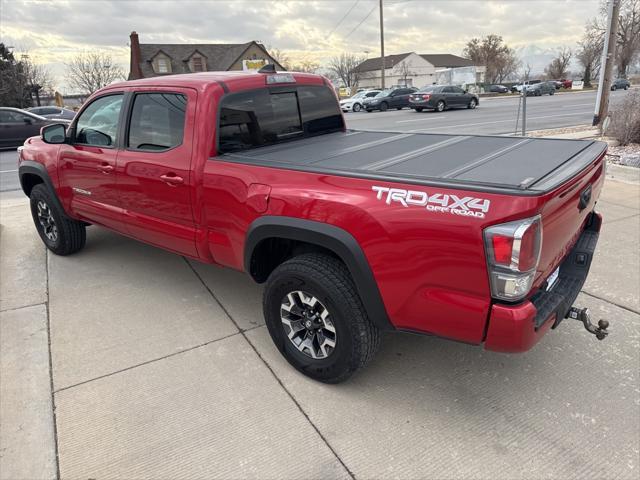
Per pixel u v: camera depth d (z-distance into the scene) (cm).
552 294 239
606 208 583
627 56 5559
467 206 201
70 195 440
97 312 375
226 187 292
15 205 736
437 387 279
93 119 397
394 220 220
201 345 327
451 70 6719
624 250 453
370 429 248
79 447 241
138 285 422
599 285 387
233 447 239
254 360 309
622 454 226
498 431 244
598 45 5853
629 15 5409
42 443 244
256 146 344
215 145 311
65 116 2173
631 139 984
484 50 8425
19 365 308
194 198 315
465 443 237
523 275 196
